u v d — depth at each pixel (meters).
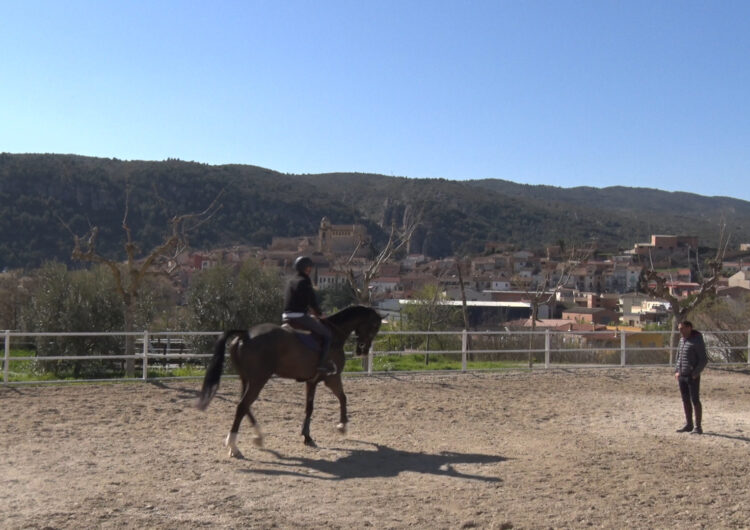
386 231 126.25
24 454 9.27
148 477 8.32
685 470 9.33
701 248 135.88
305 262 10.55
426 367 23.31
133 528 6.53
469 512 7.34
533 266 118.12
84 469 8.60
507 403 14.80
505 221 168.50
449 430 11.87
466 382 17.62
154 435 10.69
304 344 10.09
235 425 9.55
